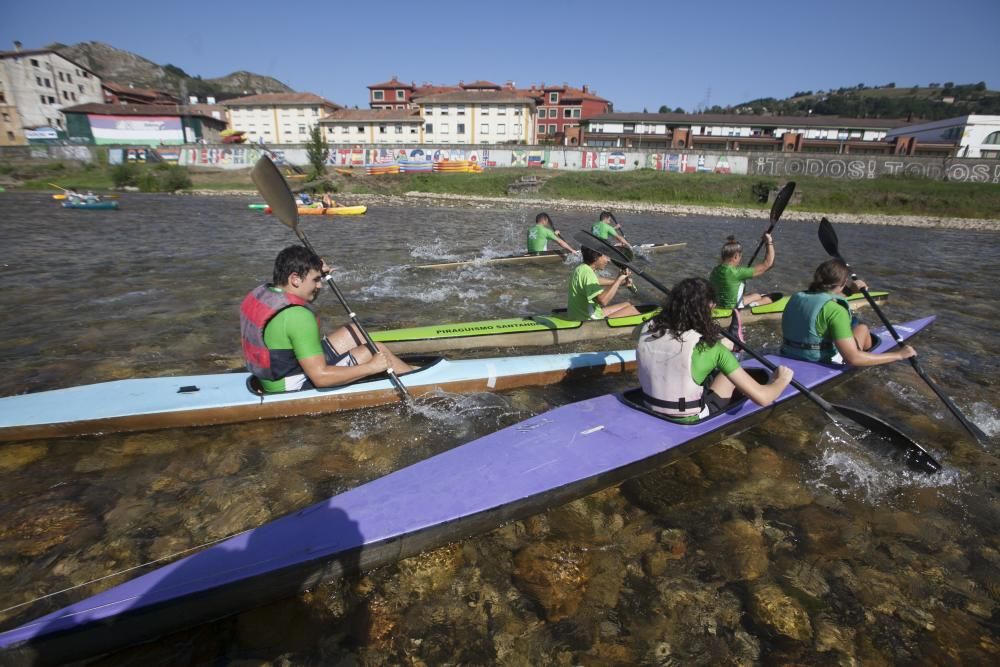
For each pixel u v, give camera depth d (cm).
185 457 395
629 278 615
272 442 416
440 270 1129
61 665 236
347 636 258
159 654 245
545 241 1197
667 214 3097
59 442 405
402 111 6775
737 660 252
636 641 261
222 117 6475
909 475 404
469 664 246
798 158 3922
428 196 3619
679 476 393
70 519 330
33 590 279
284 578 267
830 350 507
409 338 607
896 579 302
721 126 5272
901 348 475
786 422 475
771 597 287
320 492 363
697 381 372
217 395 435
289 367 425
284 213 500
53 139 5428
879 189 3344
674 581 297
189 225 1853
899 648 260
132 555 304
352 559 281
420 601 279
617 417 399
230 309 784
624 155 4209
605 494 369
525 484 330
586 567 304
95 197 2355
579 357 562
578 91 6912
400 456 405
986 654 257
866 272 1275
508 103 5794
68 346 619
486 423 459
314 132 3956
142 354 601
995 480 402
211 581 254
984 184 3456
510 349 640
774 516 352
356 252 1384
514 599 282
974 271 1320
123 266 1084
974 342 717
